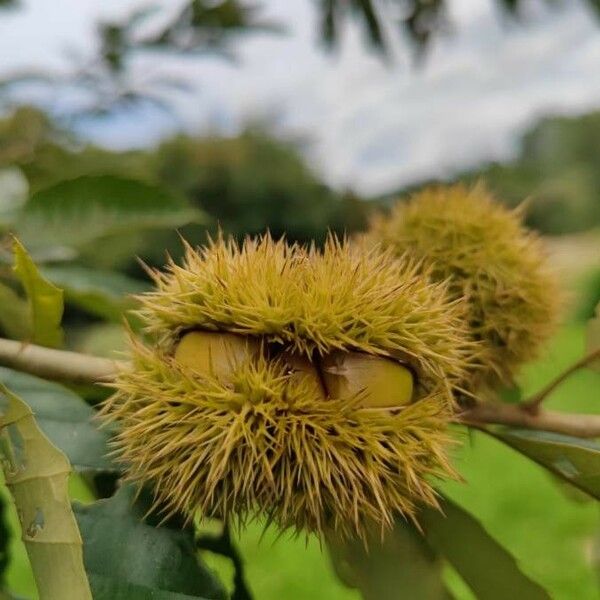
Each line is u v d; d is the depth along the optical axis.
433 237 0.30
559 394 1.36
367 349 0.24
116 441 0.25
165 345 0.25
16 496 0.22
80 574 0.21
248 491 0.23
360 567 0.28
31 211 0.37
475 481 1.02
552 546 0.83
